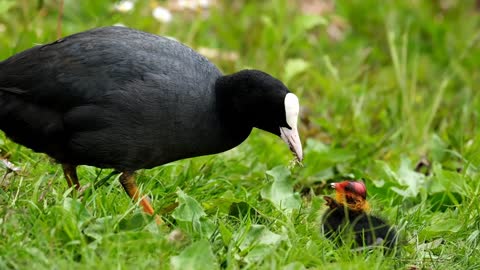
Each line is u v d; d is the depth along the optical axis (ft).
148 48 34.60
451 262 33.65
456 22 69.05
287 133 35.50
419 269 32.71
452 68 62.28
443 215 38.42
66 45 34.22
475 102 56.29
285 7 58.08
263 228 32.30
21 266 28.37
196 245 29.91
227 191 37.47
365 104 53.67
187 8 57.67
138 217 31.94
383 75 60.59
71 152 34.42
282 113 35.22
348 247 32.32
